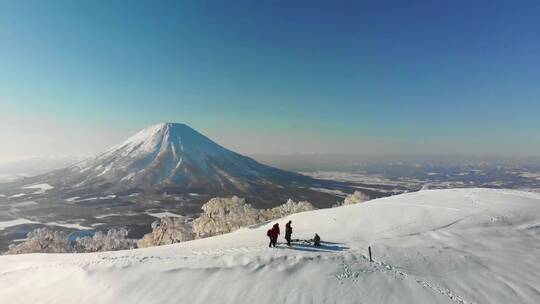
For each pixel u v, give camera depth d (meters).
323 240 28.73
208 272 20.80
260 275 20.00
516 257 25.53
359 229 33.75
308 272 20.16
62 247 80.44
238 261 21.88
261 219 80.56
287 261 21.55
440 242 28.61
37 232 80.00
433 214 37.88
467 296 18.67
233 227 77.56
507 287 20.14
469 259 24.12
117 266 22.84
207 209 82.94
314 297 17.75
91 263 24.00
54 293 21.09
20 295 21.58
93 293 20.28
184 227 82.19
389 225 34.56
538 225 34.38
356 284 18.95
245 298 18.03
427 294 18.44
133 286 20.30
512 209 38.88
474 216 36.66
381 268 21.20
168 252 27.45
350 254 23.34
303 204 83.69
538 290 20.00
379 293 18.19
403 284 19.27
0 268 28.77
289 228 26.27
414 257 23.73
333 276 19.72
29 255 33.72
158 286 19.98
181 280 20.27
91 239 98.25
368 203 47.91
